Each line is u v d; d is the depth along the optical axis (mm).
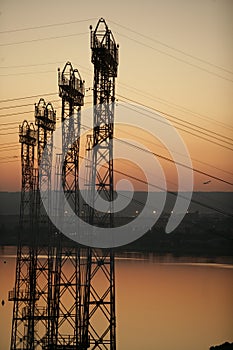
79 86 79438
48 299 90750
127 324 131375
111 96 70562
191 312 147125
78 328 76688
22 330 118312
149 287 192750
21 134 102375
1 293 167875
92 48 69562
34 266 97625
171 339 113125
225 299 168375
